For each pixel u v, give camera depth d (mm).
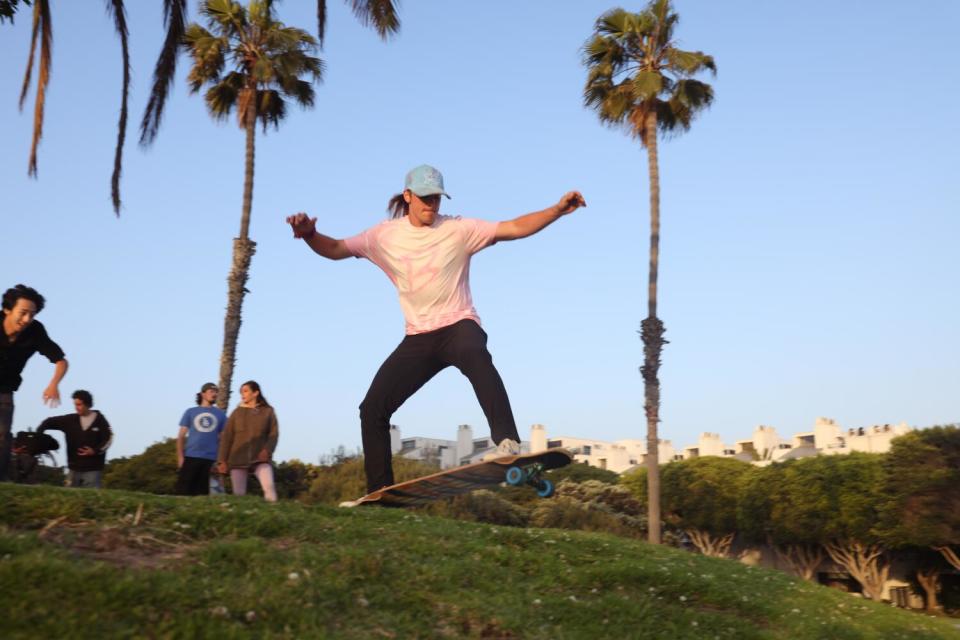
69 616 3818
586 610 5727
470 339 6500
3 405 6398
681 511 45969
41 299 6484
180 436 9961
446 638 4742
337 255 6797
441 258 6559
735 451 84312
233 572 4812
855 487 36875
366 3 11016
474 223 6660
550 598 5824
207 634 3977
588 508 35031
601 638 5363
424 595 5188
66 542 4812
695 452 87688
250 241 24312
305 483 35969
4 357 6367
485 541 6836
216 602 4305
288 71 24219
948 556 34344
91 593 4047
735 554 48281
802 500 38656
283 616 4332
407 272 6598
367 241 6793
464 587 5594
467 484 6621
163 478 30953
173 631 3908
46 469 9859
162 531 5293
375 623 4633
